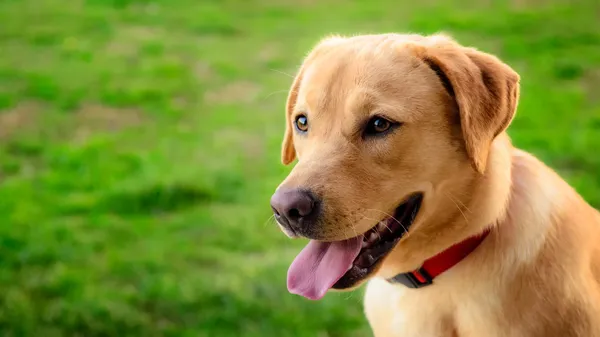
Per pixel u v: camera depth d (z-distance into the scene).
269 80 3.14
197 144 2.48
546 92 2.82
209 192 2.11
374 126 1.21
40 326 1.64
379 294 1.33
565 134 2.41
